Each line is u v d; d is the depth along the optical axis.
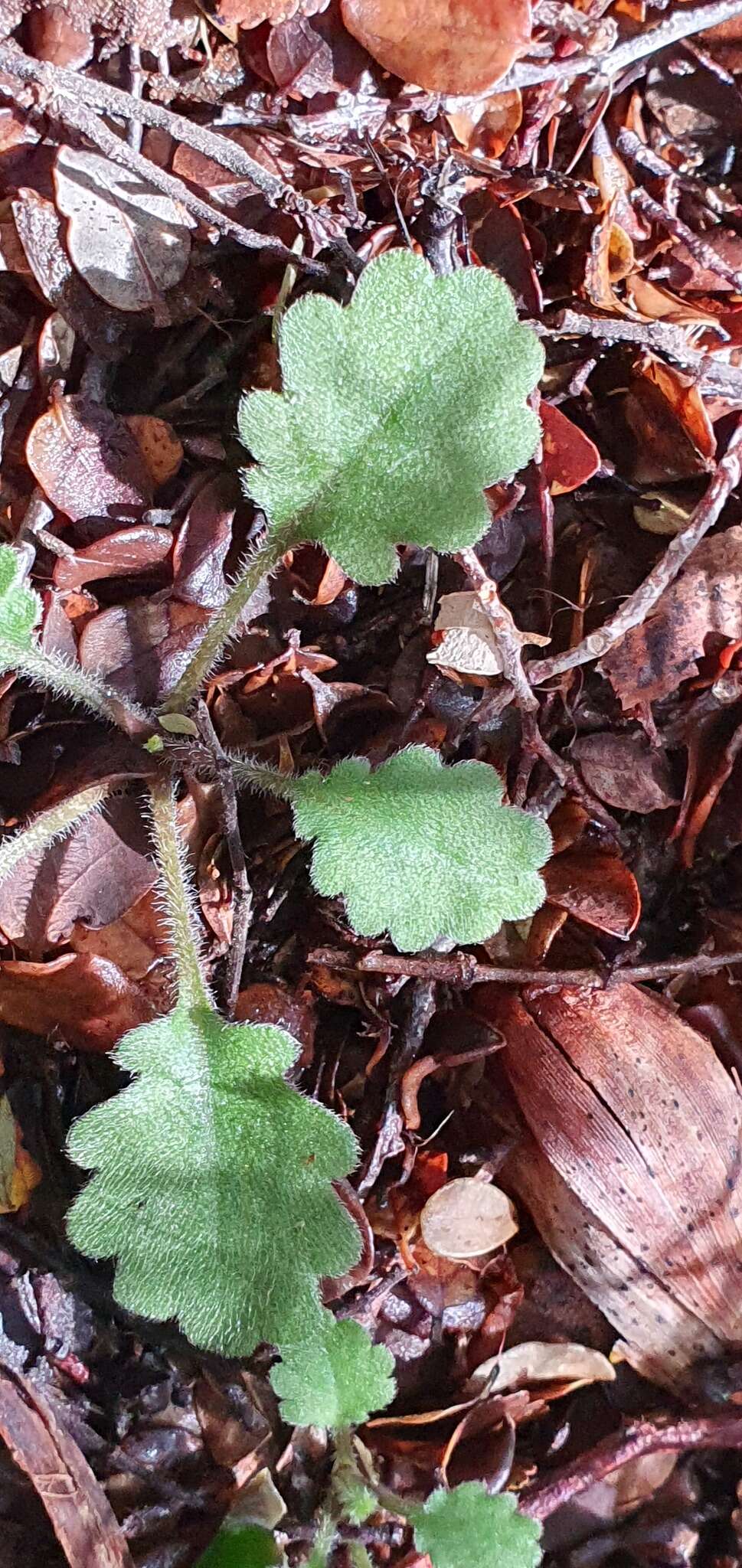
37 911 0.26
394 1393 0.25
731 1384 0.26
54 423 0.26
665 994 0.27
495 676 0.27
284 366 0.25
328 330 0.25
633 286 0.27
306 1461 0.26
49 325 0.26
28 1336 0.26
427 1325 0.27
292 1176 0.25
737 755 0.27
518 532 0.27
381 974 0.27
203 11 0.26
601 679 0.27
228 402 0.27
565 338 0.27
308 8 0.26
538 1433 0.27
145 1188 0.25
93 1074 0.27
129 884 0.26
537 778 0.27
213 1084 0.26
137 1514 0.26
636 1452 0.26
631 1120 0.26
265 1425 0.26
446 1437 0.26
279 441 0.25
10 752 0.27
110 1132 0.25
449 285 0.25
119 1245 0.25
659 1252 0.26
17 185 0.26
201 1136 0.25
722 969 0.27
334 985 0.27
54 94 0.25
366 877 0.26
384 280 0.25
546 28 0.26
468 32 0.26
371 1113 0.27
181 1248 0.25
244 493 0.26
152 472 0.26
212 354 0.27
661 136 0.27
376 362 0.25
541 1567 0.26
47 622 0.26
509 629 0.26
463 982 0.26
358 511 0.25
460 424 0.25
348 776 0.26
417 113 0.26
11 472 0.26
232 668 0.27
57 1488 0.25
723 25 0.26
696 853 0.27
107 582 0.26
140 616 0.26
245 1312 0.25
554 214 0.27
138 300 0.26
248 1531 0.25
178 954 0.26
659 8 0.26
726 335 0.27
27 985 0.26
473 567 0.26
